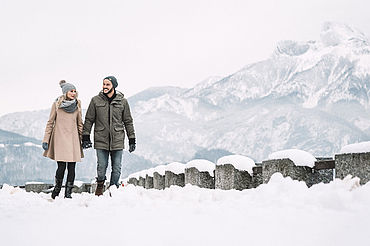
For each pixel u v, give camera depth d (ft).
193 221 13.93
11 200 27.45
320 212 13.51
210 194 21.35
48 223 15.12
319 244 10.38
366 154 21.17
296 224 12.26
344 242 10.37
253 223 12.87
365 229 11.12
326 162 24.63
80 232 13.04
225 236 11.59
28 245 11.62
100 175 33.14
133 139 33.71
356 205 13.85
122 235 12.30
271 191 17.33
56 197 30.89
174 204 19.39
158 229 12.94
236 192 20.85
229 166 31.68
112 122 32.89
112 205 20.65
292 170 25.40
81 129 33.88
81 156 33.65
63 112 33.06
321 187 16.96
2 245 11.65
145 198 22.98
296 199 15.33
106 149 32.91
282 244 10.57
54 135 33.09
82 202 23.07
